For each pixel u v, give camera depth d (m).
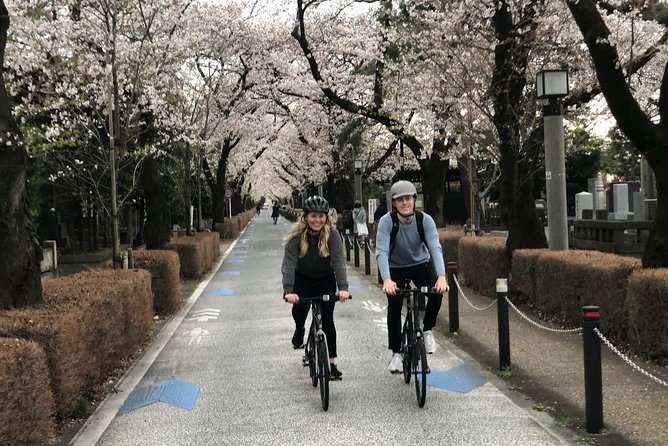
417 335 5.93
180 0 17.67
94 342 6.50
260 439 5.18
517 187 12.12
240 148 38.69
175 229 32.94
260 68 27.06
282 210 97.50
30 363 4.50
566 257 9.27
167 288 12.00
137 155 15.16
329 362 6.16
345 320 10.88
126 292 8.02
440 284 5.81
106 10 12.02
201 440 5.21
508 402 5.96
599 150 41.50
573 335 8.71
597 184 29.72
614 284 7.73
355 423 5.48
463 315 10.84
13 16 13.38
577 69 14.20
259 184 85.12
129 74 14.22
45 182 18.98
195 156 25.88
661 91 8.21
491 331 9.33
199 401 6.32
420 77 17.59
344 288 6.08
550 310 9.88
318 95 27.03
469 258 14.04
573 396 6.02
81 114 15.02
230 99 27.16
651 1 10.95
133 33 15.85
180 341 9.53
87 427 5.59
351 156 32.00
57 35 14.04
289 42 26.00
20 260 6.34
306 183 56.62
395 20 19.00
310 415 5.75
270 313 11.89
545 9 12.62
